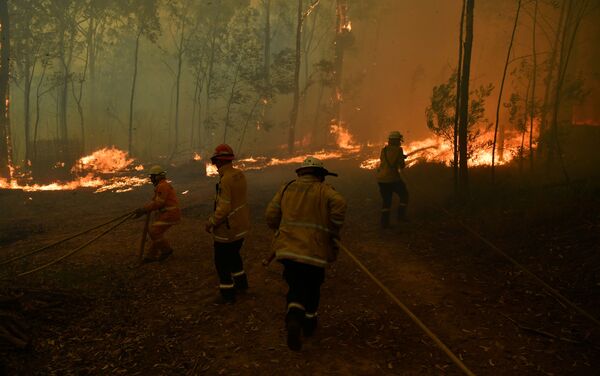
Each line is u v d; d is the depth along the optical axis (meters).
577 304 5.29
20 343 4.43
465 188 10.22
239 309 5.58
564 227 7.45
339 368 4.20
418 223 9.57
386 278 6.61
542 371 4.07
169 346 4.69
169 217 7.50
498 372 4.07
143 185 19.36
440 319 5.18
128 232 9.73
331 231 4.47
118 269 7.09
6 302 4.90
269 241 8.75
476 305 5.51
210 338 4.86
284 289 6.22
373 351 4.50
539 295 5.61
